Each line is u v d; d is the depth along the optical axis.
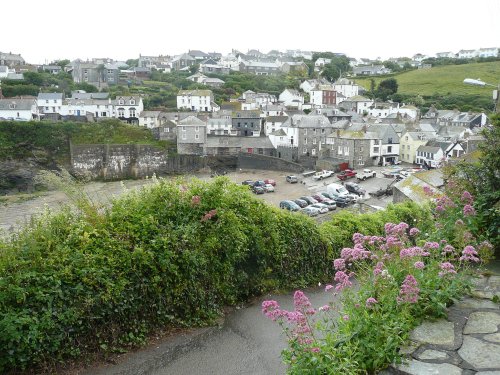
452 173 8.12
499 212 6.74
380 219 13.45
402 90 123.56
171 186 9.68
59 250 7.44
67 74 122.81
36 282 6.82
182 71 147.62
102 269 7.46
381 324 4.65
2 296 6.49
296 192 50.41
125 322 7.61
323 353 4.46
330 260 11.98
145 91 111.69
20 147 65.44
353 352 4.50
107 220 8.50
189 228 8.85
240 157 69.81
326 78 149.12
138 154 68.44
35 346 6.51
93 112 90.25
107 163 67.44
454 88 118.81
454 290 5.11
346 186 48.84
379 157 66.38
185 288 8.53
